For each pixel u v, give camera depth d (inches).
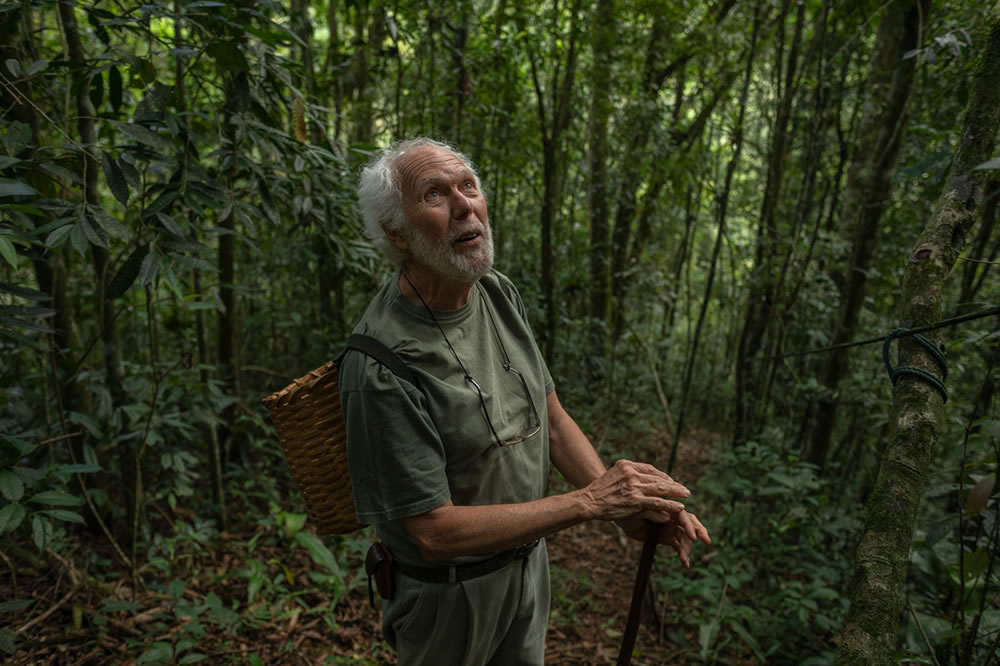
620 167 190.5
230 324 131.0
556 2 154.3
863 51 148.6
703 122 191.8
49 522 69.5
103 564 97.3
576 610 115.3
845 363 125.3
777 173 141.4
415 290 54.5
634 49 179.2
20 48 80.0
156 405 107.1
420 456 49.3
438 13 137.3
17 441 66.8
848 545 117.3
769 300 149.3
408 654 59.4
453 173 51.6
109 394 99.8
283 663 89.6
